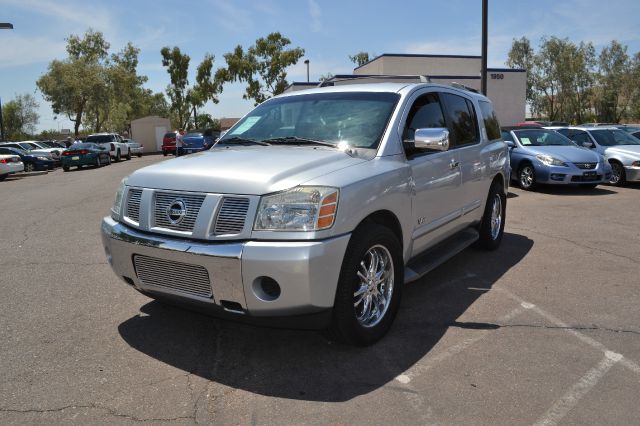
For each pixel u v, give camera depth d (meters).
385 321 3.78
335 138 4.10
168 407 2.92
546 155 11.56
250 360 3.49
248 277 3.07
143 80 65.81
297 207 3.10
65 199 12.47
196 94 54.16
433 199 4.47
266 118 4.71
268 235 3.09
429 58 33.69
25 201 12.46
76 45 55.41
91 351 3.64
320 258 3.06
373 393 3.05
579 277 5.27
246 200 3.17
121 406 2.93
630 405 2.90
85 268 5.79
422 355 3.54
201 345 3.73
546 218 8.52
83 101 49.78
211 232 3.20
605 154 12.80
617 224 7.96
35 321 4.20
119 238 3.59
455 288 4.96
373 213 3.61
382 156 3.85
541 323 4.08
